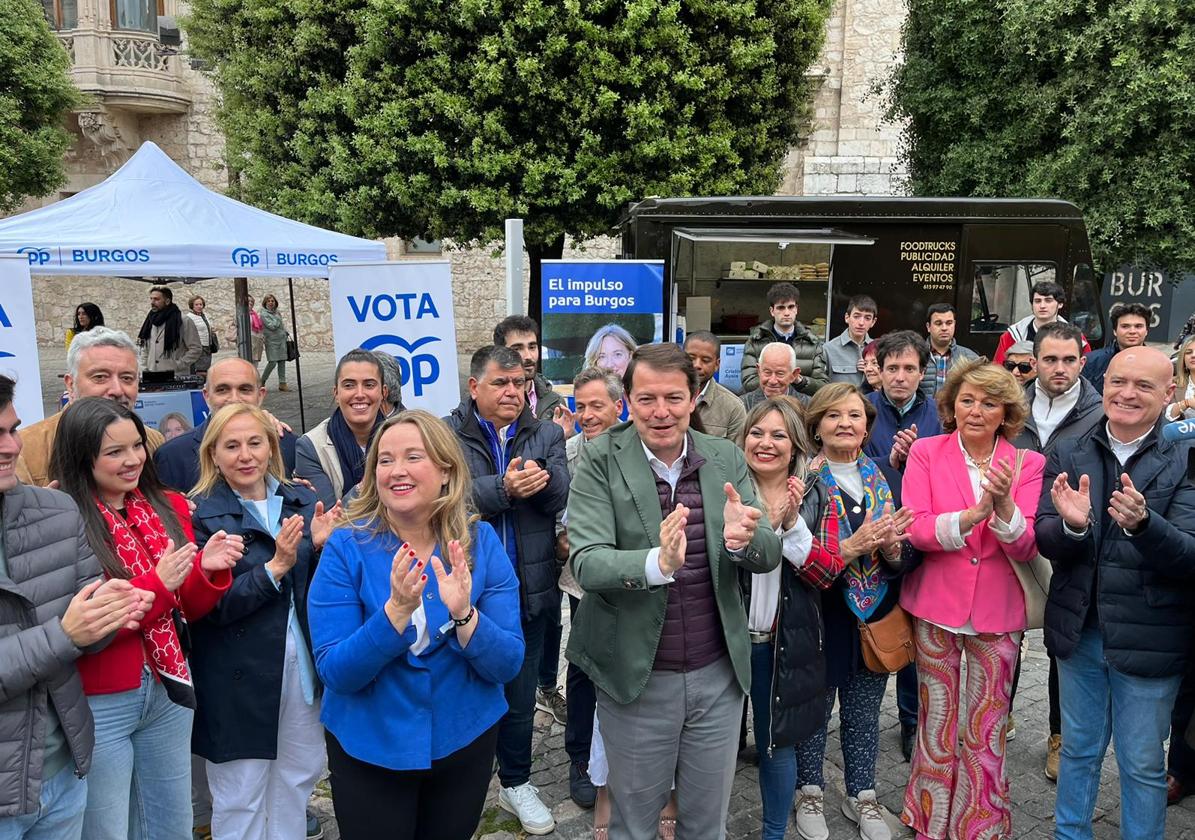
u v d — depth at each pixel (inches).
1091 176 371.2
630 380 106.0
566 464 144.9
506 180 407.8
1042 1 365.1
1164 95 342.0
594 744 129.3
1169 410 141.2
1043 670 200.5
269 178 487.5
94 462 101.8
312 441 145.0
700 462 108.9
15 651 82.1
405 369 195.3
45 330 797.9
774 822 128.4
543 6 380.2
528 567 139.3
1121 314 212.4
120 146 757.9
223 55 518.6
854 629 137.7
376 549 96.1
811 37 426.6
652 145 390.3
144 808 108.7
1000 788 129.3
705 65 400.8
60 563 90.9
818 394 137.5
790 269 322.0
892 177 603.8
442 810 98.7
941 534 125.3
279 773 119.3
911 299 316.8
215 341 521.0
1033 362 196.1
